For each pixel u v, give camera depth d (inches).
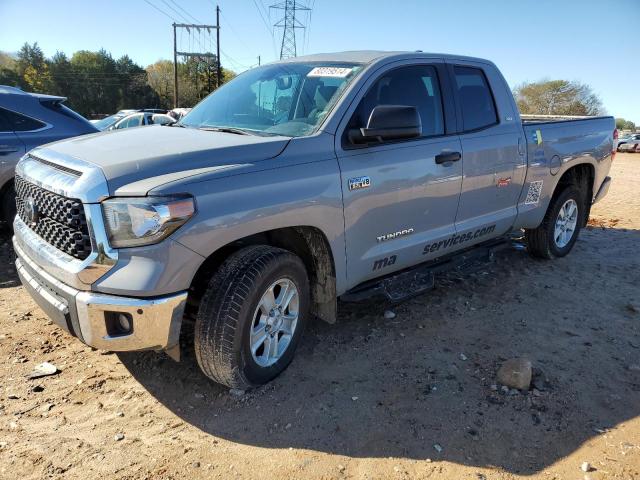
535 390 124.6
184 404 116.3
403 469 98.5
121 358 134.5
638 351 146.9
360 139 129.0
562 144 206.4
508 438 107.9
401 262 151.4
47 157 119.3
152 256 98.0
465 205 166.4
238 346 110.6
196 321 110.4
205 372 115.1
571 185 219.6
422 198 149.4
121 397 118.3
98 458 98.6
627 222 317.7
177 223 98.3
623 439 108.4
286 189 115.3
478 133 168.9
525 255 233.8
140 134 131.3
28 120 226.1
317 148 124.6
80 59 3016.7
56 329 149.8
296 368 132.2
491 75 180.9
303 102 139.0
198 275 115.9
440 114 159.0
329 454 102.0
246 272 109.7
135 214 96.8
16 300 170.1
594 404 120.5
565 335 155.6
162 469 96.5
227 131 136.7
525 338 152.8
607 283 201.0
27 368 128.5
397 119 126.6
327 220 124.6
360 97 135.7
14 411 111.6
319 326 156.3
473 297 182.7
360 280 141.5
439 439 107.0
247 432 107.7
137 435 105.7
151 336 101.0
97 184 99.3
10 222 225.9
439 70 161.5
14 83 2765.7
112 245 99.0
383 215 139.6
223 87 170.1
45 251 111.2
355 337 149.9
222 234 105.0
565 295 187.3
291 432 108.0
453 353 142.5
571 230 229.9
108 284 98.6
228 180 107.0
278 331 123.6
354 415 114.0
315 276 136.0
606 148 232.1
